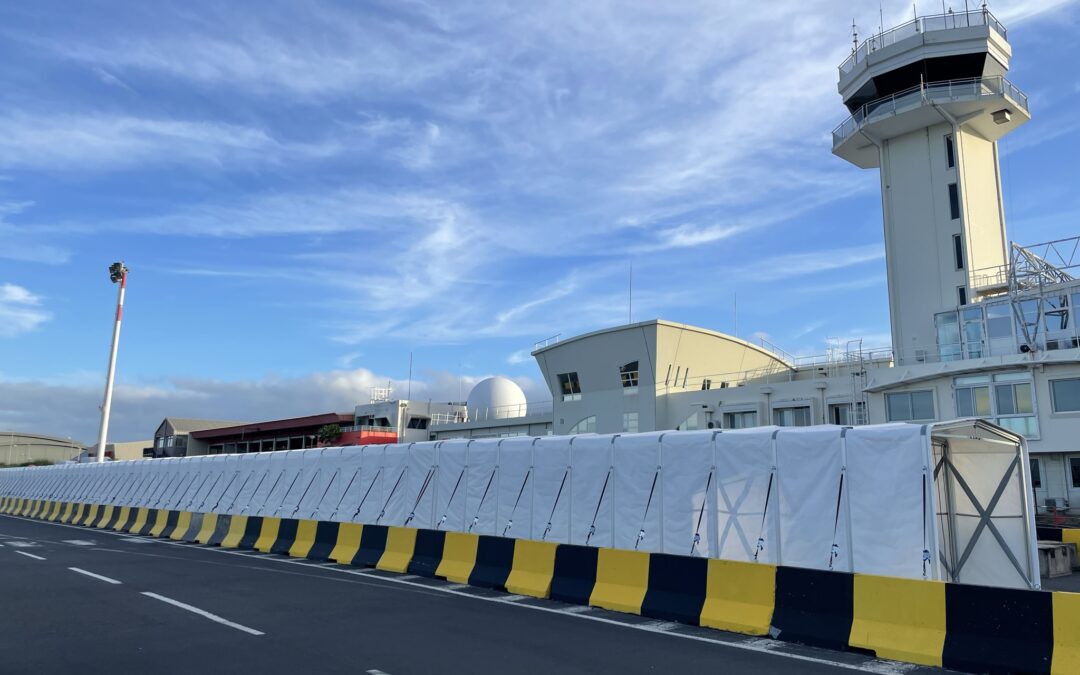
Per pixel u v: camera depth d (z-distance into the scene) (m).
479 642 8.86
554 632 9.55
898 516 10.94
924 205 40.19
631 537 14.20
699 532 13.26
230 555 19.08
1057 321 30.41
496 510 16.64
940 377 32.81
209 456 27.30
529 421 56.62
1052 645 7.54
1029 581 11.97
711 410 42.31
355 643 8.70
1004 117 38.31
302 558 18.39
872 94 41.50
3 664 7.65
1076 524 25.25
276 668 7.52
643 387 45.44
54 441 121.38
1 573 14.85
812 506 11.88
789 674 7.64
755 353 50.47
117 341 46.31
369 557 16.50
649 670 7.67
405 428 67.19
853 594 9.06
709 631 9.84
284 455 23.50
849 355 39.56
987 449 12.71
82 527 30.25
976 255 38.38
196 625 9.69
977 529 12.60
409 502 18.70
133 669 7.46
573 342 49.50
